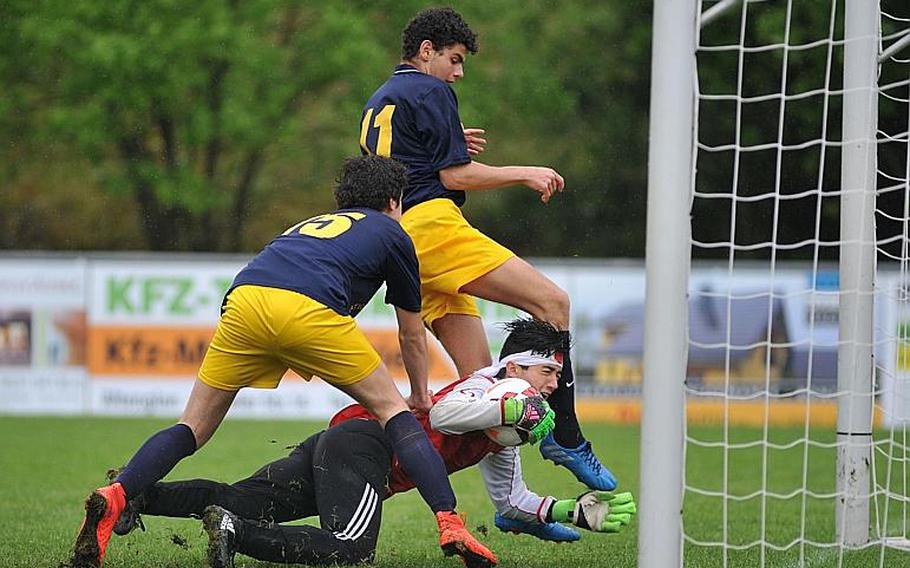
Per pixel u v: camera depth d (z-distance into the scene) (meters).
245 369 16.42
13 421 47.38
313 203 81.50
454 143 18.06
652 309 13.90
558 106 82.25
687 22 13.90
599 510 17.55
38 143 80.12
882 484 26.84
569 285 49.38
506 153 82.94
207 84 78.75
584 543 20.17
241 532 15.38
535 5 83.38
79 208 82.31
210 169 80.81
